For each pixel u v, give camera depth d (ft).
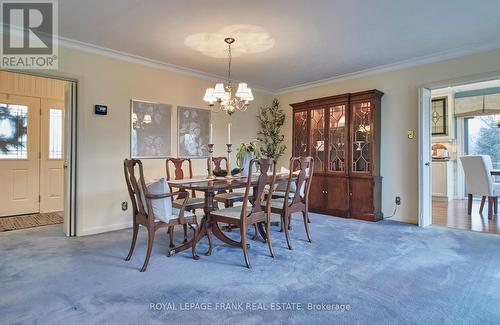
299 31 10.30
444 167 21.16
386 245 10.15
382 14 9.09
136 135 13.12
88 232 11.75
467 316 5.67
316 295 6.52
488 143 20.77
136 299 6.31
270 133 18.99
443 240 10.78
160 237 11.19
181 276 7.54
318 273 7.73
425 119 13.16
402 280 7.30
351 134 14.69
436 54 12.55
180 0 8.30
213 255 9.16
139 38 10.94
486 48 11.53
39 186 15.98
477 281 7.25
